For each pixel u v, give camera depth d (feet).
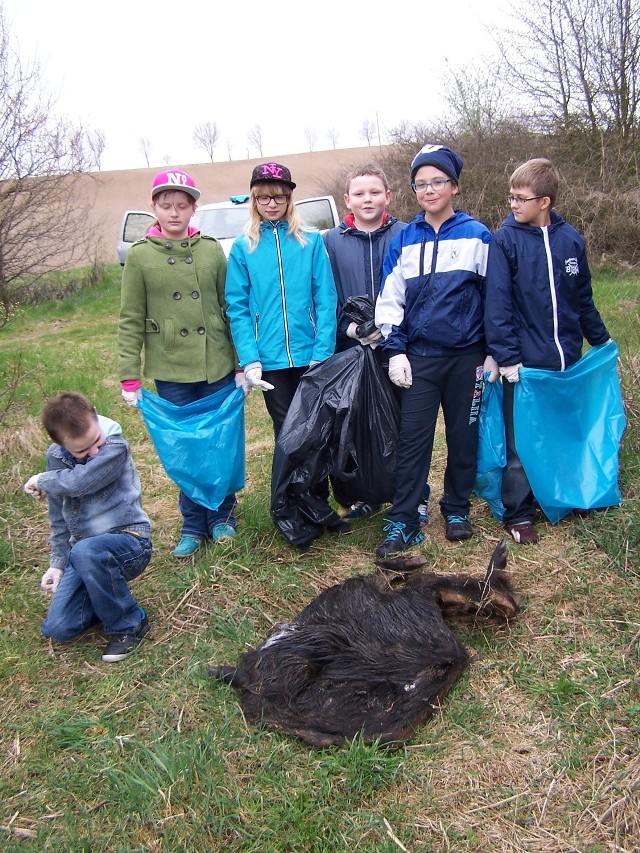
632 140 43.19
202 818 7.16
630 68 42.32
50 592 11.79
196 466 12.03
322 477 12.01
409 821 7.13
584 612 10.15
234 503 13.21
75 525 10.12
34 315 43.93
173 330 12.28
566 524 12.49
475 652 9.52
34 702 9.21
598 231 40.78
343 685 8.46
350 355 12.06
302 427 11.66
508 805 7.26
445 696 8.68
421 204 11.56
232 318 12.25
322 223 32.50
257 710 8.50
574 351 12.26
